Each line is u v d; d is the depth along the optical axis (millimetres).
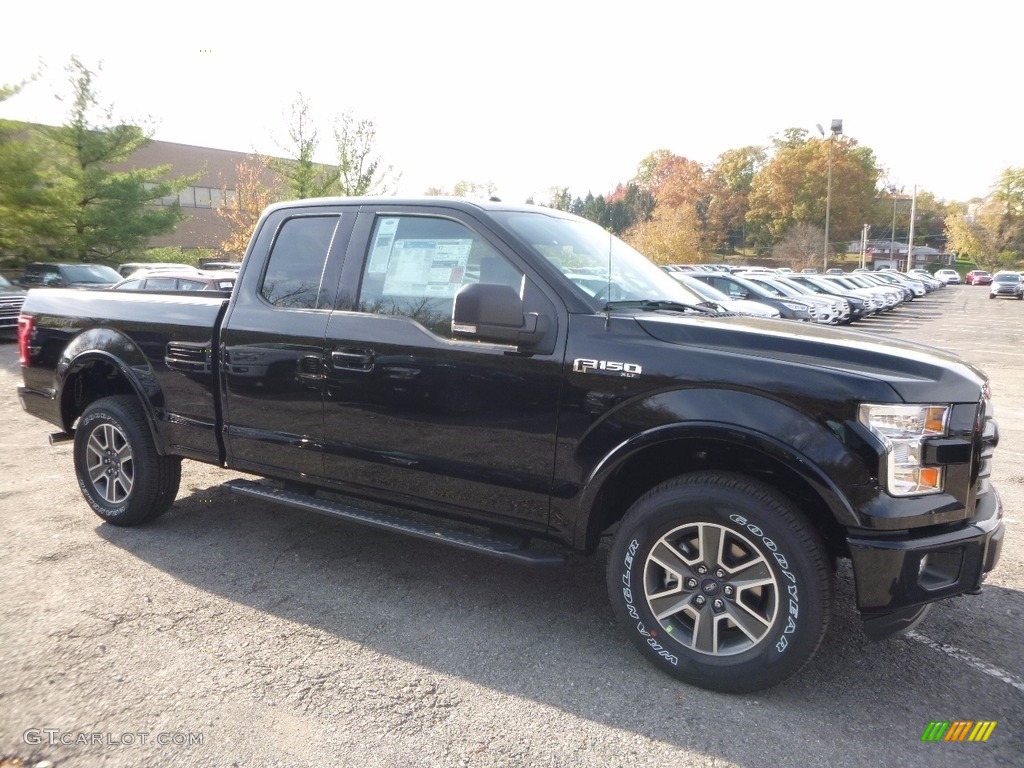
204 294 4777
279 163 31031
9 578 4051
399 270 3770
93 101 27625
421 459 3617
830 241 86625
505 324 3184
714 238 92000
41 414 5121
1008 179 91438
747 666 2951
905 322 25953
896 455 2752
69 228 27188
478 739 2736
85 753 2609
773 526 2842
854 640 3512
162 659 3244
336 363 3803
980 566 2891
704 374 2977
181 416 4434
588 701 2990
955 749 2721
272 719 2832
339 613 3713
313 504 3963
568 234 3887
